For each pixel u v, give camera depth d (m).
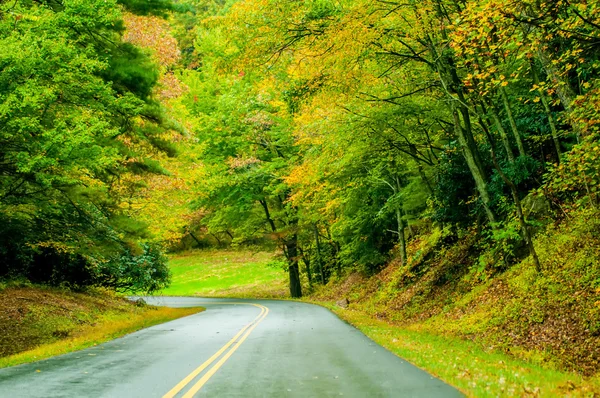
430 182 22.84
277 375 8.02
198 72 45.44
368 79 15.82
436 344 12.04
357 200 30.30
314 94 16.08
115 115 15.59
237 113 38.78
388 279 27.92
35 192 14.17
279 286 50.56
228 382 7.46
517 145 16.89
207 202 42.41
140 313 25.17
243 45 14.78
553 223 15.07
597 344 8.95
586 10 8.02
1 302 17.66
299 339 13.39
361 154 20.23
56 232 17.02
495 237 15.07
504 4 7.82
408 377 7.73
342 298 33.16
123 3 16.97
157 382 7.49
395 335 14.16
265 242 44.53
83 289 27.00
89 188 15.35
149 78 16.08
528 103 16.05
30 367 9.12
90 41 15.24
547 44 9.04
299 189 32.19
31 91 11.47
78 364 9.44
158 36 17.55
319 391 6.73
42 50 11.76
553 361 9.20
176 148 17.91
